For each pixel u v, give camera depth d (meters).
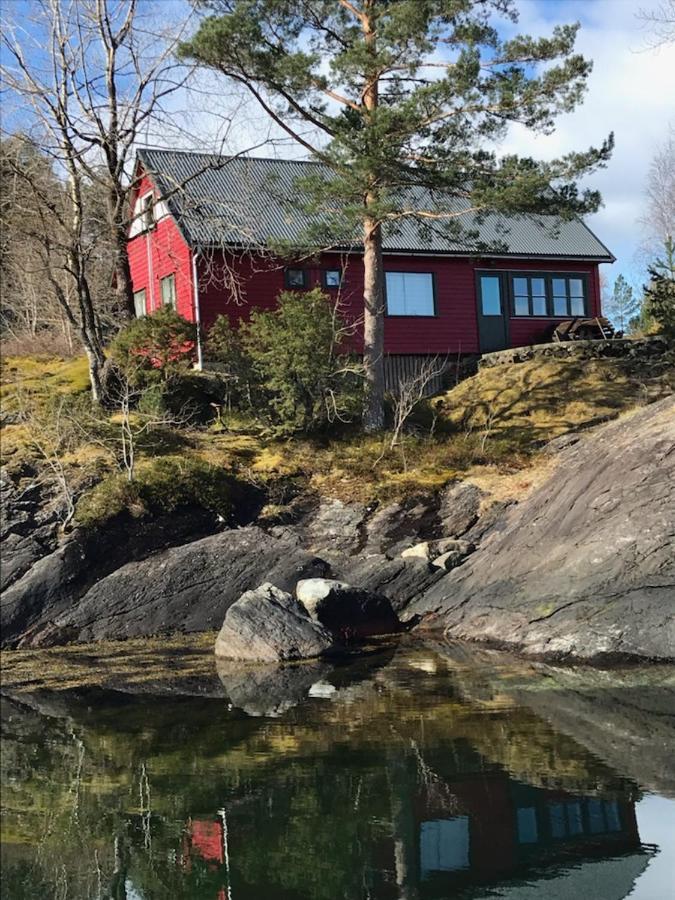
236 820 6.36
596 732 7.79
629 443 13.45
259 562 14.54
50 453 16.69
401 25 16.16
